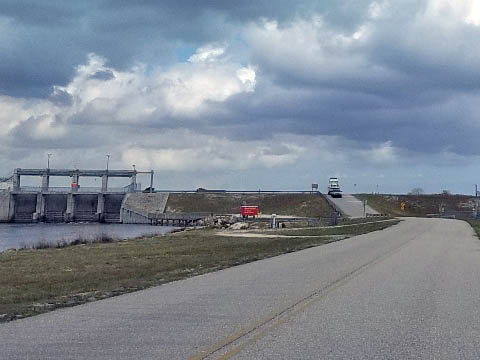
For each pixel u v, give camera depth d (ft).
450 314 40.86
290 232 187.93
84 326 35.35
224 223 265.13
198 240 149.48
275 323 36.22
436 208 469.98
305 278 62.44
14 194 473.26
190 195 476.54
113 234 257.34
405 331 34.55
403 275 66.03
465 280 62.08
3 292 52.03
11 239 222.48
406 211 453.99
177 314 39.52
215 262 84.28
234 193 476.95
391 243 127.95
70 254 103.76
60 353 28.25
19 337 32.09
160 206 460.96
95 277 64.64
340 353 28.68
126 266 78.95
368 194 509.76
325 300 46.32
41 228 342.85
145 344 30.17
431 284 58.08
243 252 104.68
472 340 32.37
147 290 53.11
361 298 47.78
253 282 58.90
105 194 479.41
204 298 47.34
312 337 32.24
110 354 27.96
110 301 46.06
